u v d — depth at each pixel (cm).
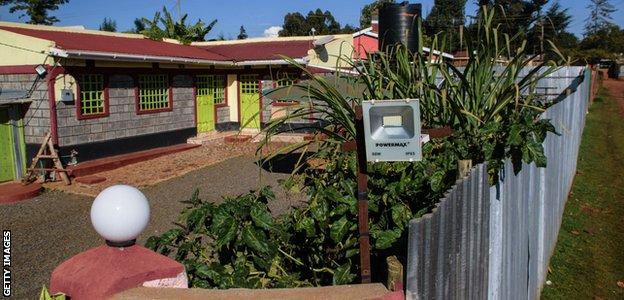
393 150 244
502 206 349
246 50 1877
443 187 327
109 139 1394
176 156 1525
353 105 441
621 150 1448
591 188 996
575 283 582
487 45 399
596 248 693
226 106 1919
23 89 1243
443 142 372
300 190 411
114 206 257
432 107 408
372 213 350
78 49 1209
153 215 938
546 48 431
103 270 250
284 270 353
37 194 1105
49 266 692
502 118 399
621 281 593
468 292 275
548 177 556
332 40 1780
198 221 335
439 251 225
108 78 1381
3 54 1265
